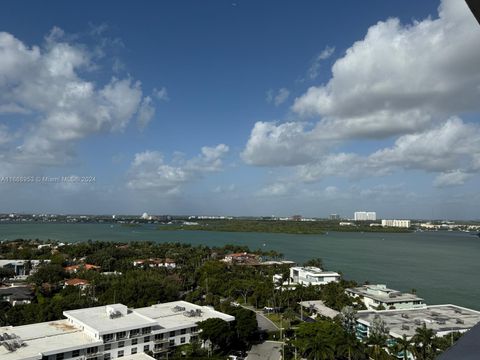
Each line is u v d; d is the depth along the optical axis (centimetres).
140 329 7412
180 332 8050
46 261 18888
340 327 7788
